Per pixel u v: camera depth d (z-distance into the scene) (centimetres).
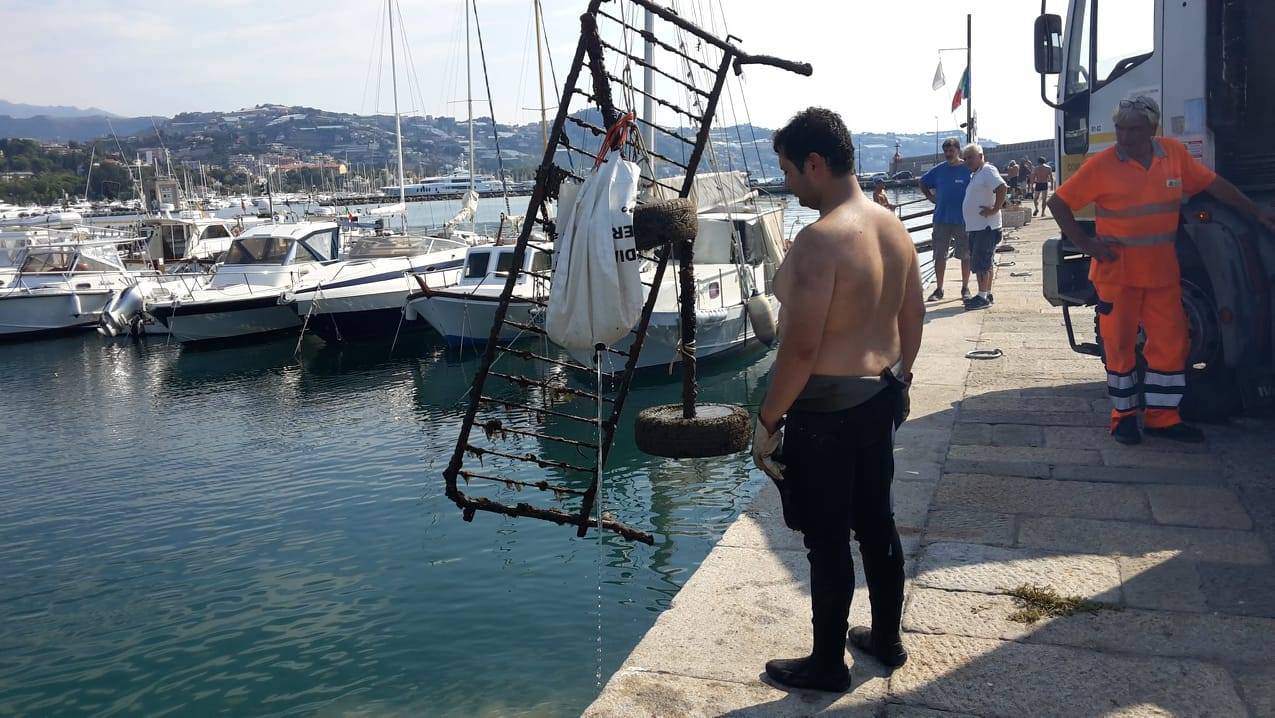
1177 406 552
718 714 294
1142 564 389
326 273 2283
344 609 670
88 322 2433
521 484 552
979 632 340
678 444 512
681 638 347
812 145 281
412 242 2380
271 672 582
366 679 561
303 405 1479
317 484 1008
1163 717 280
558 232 512
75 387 1752
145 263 2917
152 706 552
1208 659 312
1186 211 557
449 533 816
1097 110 662
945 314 1118
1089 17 669
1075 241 541
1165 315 539
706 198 1638
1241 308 527
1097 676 305
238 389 1656
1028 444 571
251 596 709
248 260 2280
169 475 1082
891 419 287
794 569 406
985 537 430
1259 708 282
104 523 914
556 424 1220
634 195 477
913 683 307
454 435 1204
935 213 1209
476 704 521
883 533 302
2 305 2330
